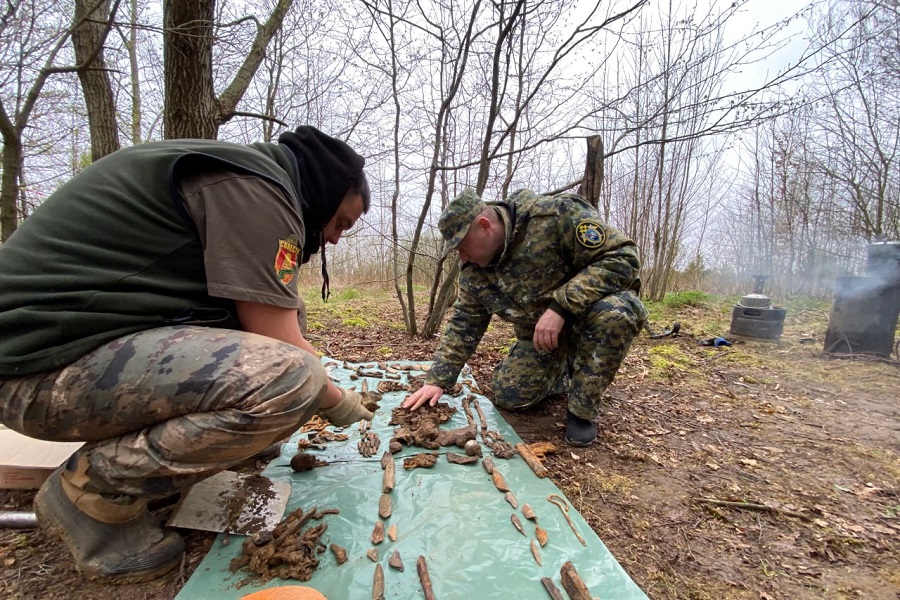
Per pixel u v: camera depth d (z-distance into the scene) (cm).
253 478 154
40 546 129
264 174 116
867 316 369
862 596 121
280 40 420
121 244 107
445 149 424
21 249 104
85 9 335
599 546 130
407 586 115
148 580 118
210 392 105
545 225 204
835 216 752
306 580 116
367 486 157
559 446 202
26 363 99
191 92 259
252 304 117
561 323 194
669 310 638
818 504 162
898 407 258
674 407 256
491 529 136
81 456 110
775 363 354
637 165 703
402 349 362
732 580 127
